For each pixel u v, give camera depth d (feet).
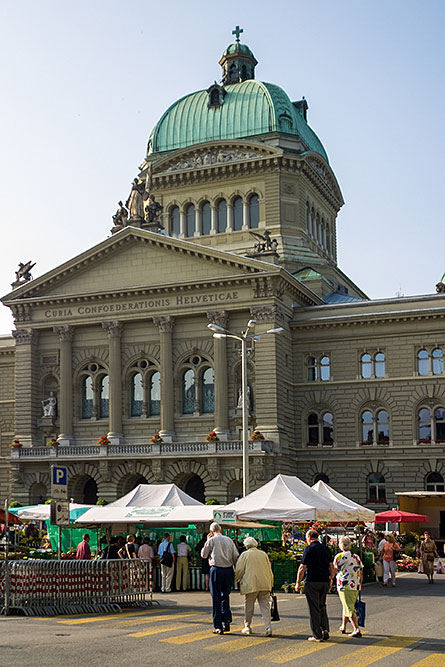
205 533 148.05
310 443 268.62
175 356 269.23
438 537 243.19
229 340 263.29
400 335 265.13
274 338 256.52
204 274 265.54
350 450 264.52
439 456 255.70
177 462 257.14
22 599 99.91
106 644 73.97
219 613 82.94
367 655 69.51
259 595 82.94
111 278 275.80
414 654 70.28
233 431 260.42
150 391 272.72
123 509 150.10
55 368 281.74
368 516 153.58
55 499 111.34
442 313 259.39
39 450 272.92
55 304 280.72
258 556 83.61
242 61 353.92
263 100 325.62
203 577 144.15
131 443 269.44
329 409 270.05
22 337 283.59
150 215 279.49
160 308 269.23
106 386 278.05
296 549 163.53
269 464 248.93
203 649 72.08
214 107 331.36
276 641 77.97
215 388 260.83
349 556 83.61
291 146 318.45
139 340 274.16
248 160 313.73
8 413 298.15
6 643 74.43
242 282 260.21
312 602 78.43
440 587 149.18
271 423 254.47
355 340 269.03
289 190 314.14
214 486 251.80
